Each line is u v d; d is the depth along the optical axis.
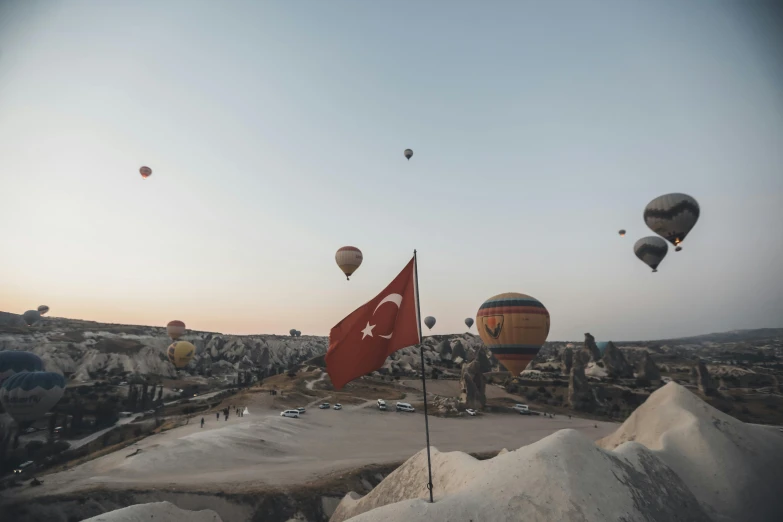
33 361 75.12
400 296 13.35
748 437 21.38
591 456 13.40
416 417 70.31
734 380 116.19
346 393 89.31
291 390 83.50
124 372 134.88
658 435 22.66
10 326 149.38
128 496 28.97
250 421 55.50
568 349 138.12
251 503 29.77
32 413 61.09
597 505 11.46
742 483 18.48
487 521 10.81
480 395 80.69
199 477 33.81
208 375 159.75
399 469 19.19
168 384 128.50
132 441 47.69
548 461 12.65
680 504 14.00
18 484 31.16
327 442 49.91
